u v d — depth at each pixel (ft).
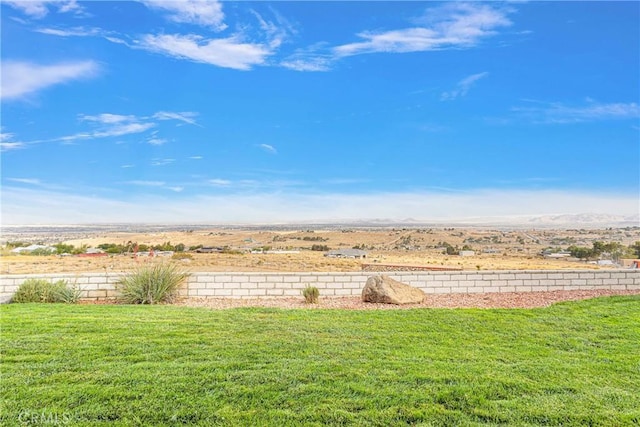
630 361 19.63
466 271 40.73
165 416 13.64
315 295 35.60
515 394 15.67
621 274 43.06
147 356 19.10
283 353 19.89
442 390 15.72
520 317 28.19
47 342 21.02
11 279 35.63
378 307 32.91
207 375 16.78
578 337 23.72
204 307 32.55
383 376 16.99
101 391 15.19
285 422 13.42
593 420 13.80
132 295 35.32
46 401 14.44
